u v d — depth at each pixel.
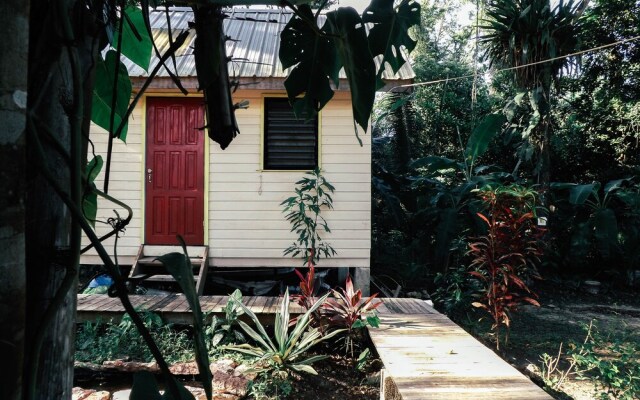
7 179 0.55
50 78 0.77
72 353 0.84
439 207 9.20
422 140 14.91
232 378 4.11
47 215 0.78
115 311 4.96
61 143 0.79
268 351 4.42
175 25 6.87
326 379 4.42
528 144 9.55
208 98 1.12
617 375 4.32
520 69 8.98
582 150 12.43
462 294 7.37
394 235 10.73
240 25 7.73
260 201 6.84
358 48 1.18
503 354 5.64
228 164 6.82
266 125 6.84
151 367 4.32
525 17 8.79
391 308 5.57
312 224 6.59
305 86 1.41
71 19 0.83
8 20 0.55
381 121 14.54
